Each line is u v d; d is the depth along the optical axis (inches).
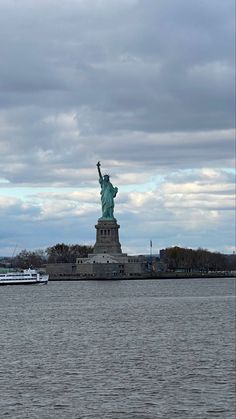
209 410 3486.7
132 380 4156.0
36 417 3395.7
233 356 4955.7
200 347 5428.2
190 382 4087.1
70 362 4753.9
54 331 6663.4
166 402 3641.7
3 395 3796.8
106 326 7140.8
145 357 4955.7
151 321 7687.0
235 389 3897.6
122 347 5472.4
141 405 3590.1
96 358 4921.3
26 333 6496.1
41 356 5017.2
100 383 4082.2
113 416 3412.9
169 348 5388.8
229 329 6712.6
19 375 4308.6
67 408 3540.8
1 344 5669.3
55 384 4057.6
